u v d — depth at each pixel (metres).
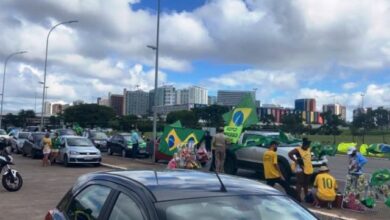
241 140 19.44
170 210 3.35
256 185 4.05
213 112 72.38
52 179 19.27
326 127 75.38
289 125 74.69
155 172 4.26
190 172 4.33
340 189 15.99
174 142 25.48
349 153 12.65
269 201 3.77
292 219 3.62
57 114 131.38
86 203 4.23
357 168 12.51
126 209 3.63
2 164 15.21
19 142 35.44
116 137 33.22
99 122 107.56
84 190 4.44
